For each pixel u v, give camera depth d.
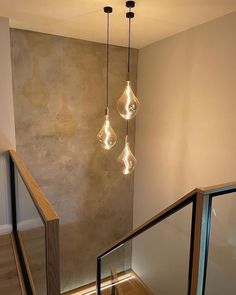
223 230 1.95
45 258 1.30
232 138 2.95
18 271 2.35
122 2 2.65
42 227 1.33
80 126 4.21
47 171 4.05
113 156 4.61
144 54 4.36
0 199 3.09
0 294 2.07
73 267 4.54
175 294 2.54
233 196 1.75
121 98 2.61
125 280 3.72
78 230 4.49
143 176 4.63
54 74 3.88
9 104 3.08
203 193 1.18
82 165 4.34
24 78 3.67
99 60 4.20
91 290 4.71
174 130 3.82
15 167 2.68
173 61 3.73
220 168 3.13
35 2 2.65
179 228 2.13
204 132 3.31
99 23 3.27
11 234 3.04
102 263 3.74
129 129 4.70
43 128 3.92
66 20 3.17
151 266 3.10
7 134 3.09
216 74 3.08
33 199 1.53
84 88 4.15
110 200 4.73
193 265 1.30
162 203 4.20
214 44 3.08
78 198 4.39
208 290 2.16
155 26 3.34
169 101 3.87
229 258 2.16
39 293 1.67
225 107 3.01
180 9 2.79
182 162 3.71
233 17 2.83
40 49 3.72
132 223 5.05
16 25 3.37
